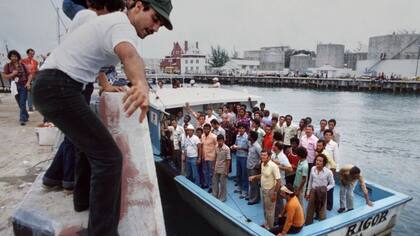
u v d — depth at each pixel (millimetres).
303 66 75000
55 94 1286
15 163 4316
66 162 2004
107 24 1275
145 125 1930
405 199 7496
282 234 6016
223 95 11039
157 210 1775
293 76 62594
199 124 9148
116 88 2096
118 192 1505
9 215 2924
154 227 1730
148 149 1884
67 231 1673
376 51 60188
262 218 7184
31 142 5344
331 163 7617
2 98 11008
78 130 1345
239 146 8297
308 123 9273
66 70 1298
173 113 10109
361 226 6824
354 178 7145
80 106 1334
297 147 7258
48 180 2100
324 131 8383
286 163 7188
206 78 66000
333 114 29078
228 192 8484
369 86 47031
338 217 6652
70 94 1308
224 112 9914
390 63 54094
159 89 12539
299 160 7281
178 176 8852
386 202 7324
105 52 1303
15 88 6586
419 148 18219
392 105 34531
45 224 1694
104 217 1451
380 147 18531
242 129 8297
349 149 18203
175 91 11969
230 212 6996
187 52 81250
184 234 8039
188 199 8672
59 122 1331
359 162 15938
